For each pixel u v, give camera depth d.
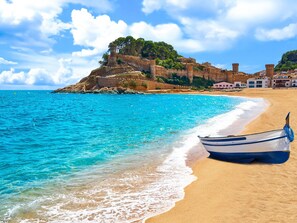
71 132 19.80
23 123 26.47
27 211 6.93
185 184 8.91
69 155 12.74
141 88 120.38
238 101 59.84
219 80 157.25
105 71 135.25
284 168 10.16
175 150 13.65
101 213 6.83
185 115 30.70
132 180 9.29
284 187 8.22
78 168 10.67
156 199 7.68
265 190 8.04
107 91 117.75
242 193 7.89
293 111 30.64
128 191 8.27
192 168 10.76
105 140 16.33
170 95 101.38
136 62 140.88
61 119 29.55
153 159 11.97
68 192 8.19
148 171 10.30
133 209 7.04
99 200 7.61
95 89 128.38
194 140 16.05
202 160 11.96
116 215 6.71
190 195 7.94
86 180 9.27
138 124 23.28
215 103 53.84
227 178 9.38
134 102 60.94
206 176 9.73
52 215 6.71
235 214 6.54
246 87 140.12
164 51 168.00
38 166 10.96
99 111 38.81
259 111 34.12
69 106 52.38
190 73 145.38
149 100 68.81
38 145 15.20
